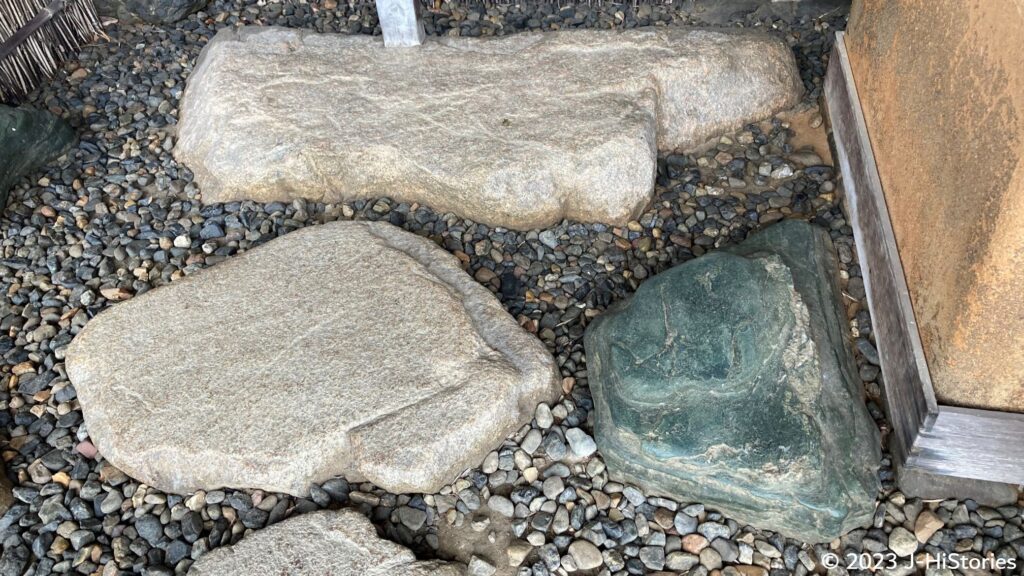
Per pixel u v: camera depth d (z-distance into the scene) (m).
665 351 0.72
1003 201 0.55
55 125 1.04
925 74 0.72
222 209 0.97
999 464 0.67
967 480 0.70
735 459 0.67
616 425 0.71
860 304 0.83
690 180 0.98
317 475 0.71
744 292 0.73
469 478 0.72
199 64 1.13
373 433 0.70
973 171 0.61
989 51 0.60
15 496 0.73
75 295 0.89
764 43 1.05
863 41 0.91
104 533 0.70
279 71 1.05
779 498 0.67
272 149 0.96
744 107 1.04
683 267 0.77
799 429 0.67
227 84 1.04
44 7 1.16
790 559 0.67
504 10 1.23
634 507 0.71
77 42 1.21
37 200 0.99
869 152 0.85
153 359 0.78
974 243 0.59
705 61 1.02
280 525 0.67
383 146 0.95
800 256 0.83
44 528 0.71
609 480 0.73
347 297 0.82
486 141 0.94
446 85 1.02
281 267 0.85
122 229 0.96
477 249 0.91
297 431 0.71
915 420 0.67
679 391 0.70
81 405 0.77
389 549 0.66
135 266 0.92
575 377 0.79
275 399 0.73
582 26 1.19
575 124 0.95
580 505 0.70
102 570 0.68
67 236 0.95
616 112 0.96
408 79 1.03
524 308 0.85
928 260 0.69
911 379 0.69
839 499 0.66
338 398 0.73
